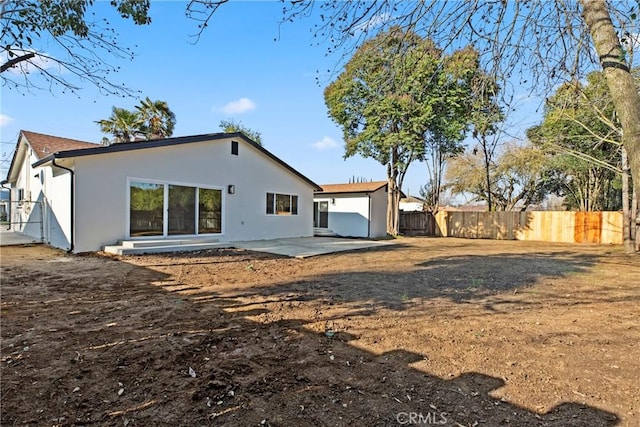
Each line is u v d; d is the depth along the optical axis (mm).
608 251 12656
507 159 21812
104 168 9594
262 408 2283
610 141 9273
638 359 3104
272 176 14969
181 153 11367
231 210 13102
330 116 18391
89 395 2400
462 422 2148
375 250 12383
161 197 10844
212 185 12367
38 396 2375
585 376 2775
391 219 20906
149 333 3619
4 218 19828
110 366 2840
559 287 6137
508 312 4551
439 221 21938
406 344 3424
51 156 8859
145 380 2623
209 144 12266
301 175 16141
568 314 4477
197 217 11883
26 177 15023
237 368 2854
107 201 9656
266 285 6141
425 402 2379
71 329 3699
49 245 10945
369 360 3049
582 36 3812
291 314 4387
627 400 2414
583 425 2121
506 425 2117
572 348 3350
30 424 2072
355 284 6277
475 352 3240
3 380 2578
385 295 5441
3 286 5602
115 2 4289
